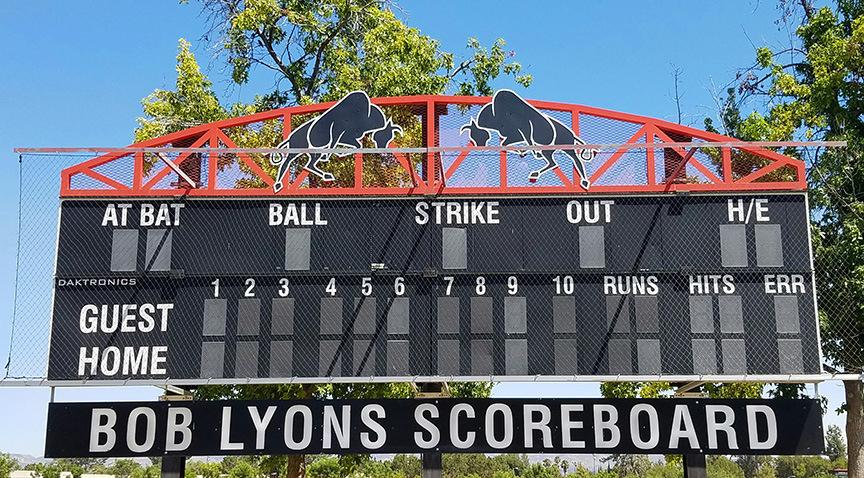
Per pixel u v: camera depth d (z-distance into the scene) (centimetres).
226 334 1116
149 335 1116
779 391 1758
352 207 1162
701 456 1123
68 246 1143
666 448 1117
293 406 1138
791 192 1152
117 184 1185
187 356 1109
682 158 1228
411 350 1109
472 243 1146
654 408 1130
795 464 6912
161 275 1135
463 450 1116
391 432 1126
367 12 2122
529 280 1131
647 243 1140
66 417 1134
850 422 1744
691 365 1096
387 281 1134
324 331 1116
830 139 1808
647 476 5656
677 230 1144
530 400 1133
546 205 1159
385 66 1956
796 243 1134
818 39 1975
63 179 1168
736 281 1124
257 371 1103
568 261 1136
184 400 1155
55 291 1128
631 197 1157
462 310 1121
